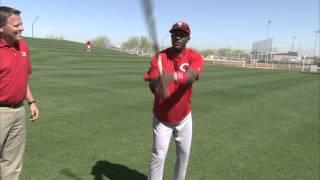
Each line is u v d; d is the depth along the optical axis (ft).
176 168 16.66
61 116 33.06
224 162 23.29
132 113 36.09
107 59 133.28
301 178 21.40
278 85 73.92
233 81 76.54
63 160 21.77
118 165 21.49
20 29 14.35
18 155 15.61
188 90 15.20
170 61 14.65
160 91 13.39
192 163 22.70
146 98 45.57
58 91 47.85
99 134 27.78
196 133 30.07
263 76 98.12
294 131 33.19
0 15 13.89
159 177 16.07
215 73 99.60
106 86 55.31
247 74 102.53
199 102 45.85
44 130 27.99
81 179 19.12
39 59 112.16
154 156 15.81
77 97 43.86
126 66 105.09
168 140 15.67
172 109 15.12
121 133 28.35
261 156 25.08
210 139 28.48
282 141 29.37
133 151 24.17
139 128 30.14
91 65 101.40
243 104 46.21
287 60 226.17
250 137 29.94
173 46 14.62
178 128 15.67
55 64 98.48
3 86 14.25
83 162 21.65
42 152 22.94
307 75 114.83
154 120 15.65
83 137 26.73
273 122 36.55
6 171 15.48
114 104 40.55
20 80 14.67
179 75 13.79
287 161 24.38
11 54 14.30
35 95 43.75
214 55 227.81
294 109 45.16
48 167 20.53
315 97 57.93
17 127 15.19
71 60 115.75
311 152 26.76
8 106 14.65
